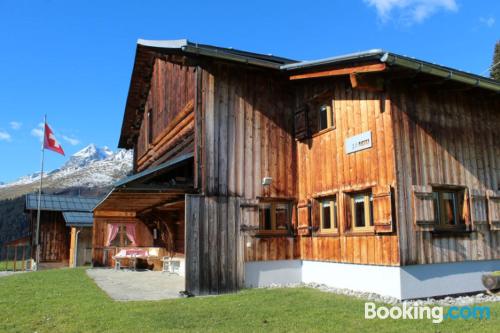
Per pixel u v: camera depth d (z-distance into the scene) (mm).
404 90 8992
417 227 8570
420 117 9094
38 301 8602
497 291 8922
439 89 9438
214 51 9859
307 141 11180
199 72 10609
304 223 10961
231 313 7297
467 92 9820
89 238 23641
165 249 16359
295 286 10508
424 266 8570
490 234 9531
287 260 11000
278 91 11539
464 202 9359
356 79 8547
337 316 6934
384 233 8633
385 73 8547
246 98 11016
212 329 6242
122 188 9875
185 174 10906
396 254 8344
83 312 7441
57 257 26219
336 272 9953
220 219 10242
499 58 23469
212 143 10398
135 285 11289
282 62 10984
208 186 10211
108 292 9898
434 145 9180
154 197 11516
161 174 10281
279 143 11344
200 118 10477
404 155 8711
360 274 9234
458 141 9578
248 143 10883
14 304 8328
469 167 9625
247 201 10625
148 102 17750
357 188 9438
